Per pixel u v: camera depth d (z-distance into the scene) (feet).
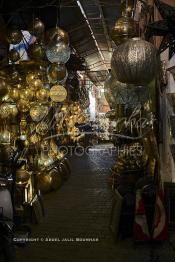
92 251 16.29
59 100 25.05
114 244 17.19
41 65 25.86
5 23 27.68
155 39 19.04
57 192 30.48
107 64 65.92
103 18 37.24
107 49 53.72
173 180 17.56
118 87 18.98
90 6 33.19
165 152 19.04
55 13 32.73
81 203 26.27
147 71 12.35
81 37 43.80
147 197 17.16
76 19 36.50
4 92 18.66
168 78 17.33
